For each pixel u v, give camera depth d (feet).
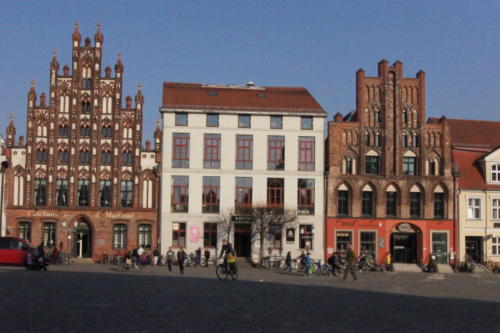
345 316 68.33
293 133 229.45
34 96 223.30
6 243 156.97
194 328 57.31
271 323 61.52
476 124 262.06
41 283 102.53
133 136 225.15
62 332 53.57
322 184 228.63
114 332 54.19
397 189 231.91
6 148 220.43
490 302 89.45
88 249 221.87
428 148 234.58
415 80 236.63
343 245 227.61
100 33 227.81
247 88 246.47
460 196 232.12
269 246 223.71
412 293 103.71
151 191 224.74
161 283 111.04
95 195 222.07
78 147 223.51
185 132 225.76
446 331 58.75
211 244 223.71
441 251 229.86
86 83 226.17
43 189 221.46
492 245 230.89
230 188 225.97
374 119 234.58
